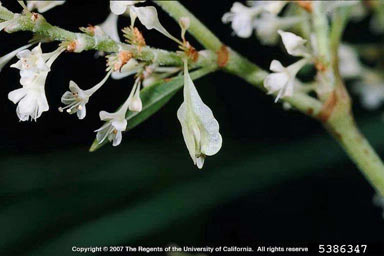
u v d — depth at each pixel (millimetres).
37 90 136
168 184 224
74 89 136
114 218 218
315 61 155
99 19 229
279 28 172
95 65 237
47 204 219
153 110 147
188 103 139
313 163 230
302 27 163
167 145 230
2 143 229
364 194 238
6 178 221
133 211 219
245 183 226
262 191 237
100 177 223
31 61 135
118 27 197
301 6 156
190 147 138
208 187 223
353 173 237
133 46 140
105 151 226
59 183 221
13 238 214
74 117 237
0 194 219
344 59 208
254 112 248
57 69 234
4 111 232
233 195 224
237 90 250
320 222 238
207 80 249
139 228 217
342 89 158
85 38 137
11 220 216
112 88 240
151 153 227
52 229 217
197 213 221
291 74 151
